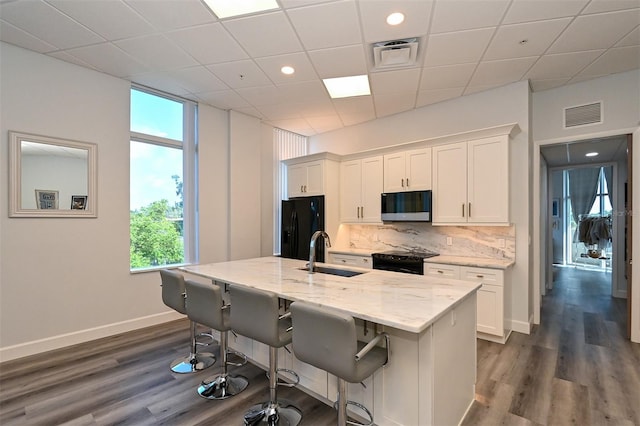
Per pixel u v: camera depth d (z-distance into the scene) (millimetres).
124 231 3523
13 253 2824
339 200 4875
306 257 4805
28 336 2893
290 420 1952
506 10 2266
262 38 2672
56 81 3057
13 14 2355
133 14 2359
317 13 2320
